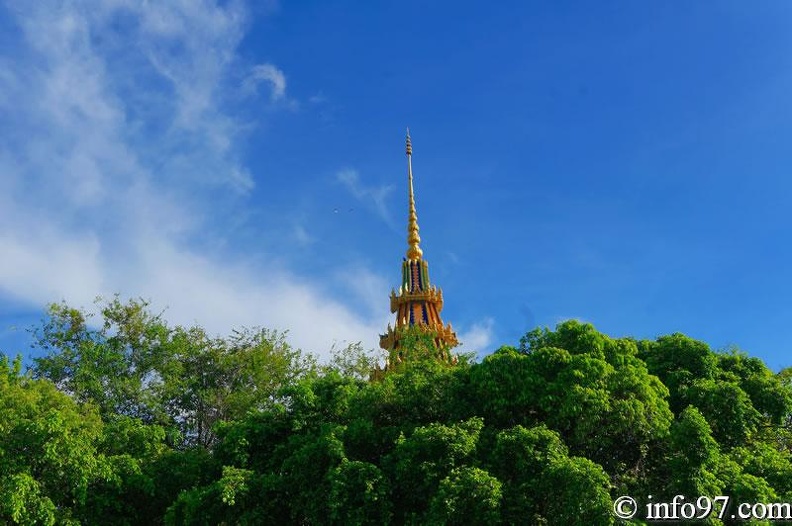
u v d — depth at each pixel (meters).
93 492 35.44
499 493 27.72
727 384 34.06
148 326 49.25
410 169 73.56
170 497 36.47
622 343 36.25
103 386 45.66
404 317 64.69
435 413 35.25
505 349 35.38
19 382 37.28
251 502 31.80
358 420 34.31
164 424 46.88
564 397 32.00
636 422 31.14
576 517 26.78
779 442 36.53
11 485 30.55
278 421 36.28
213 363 50.12
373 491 29.83
